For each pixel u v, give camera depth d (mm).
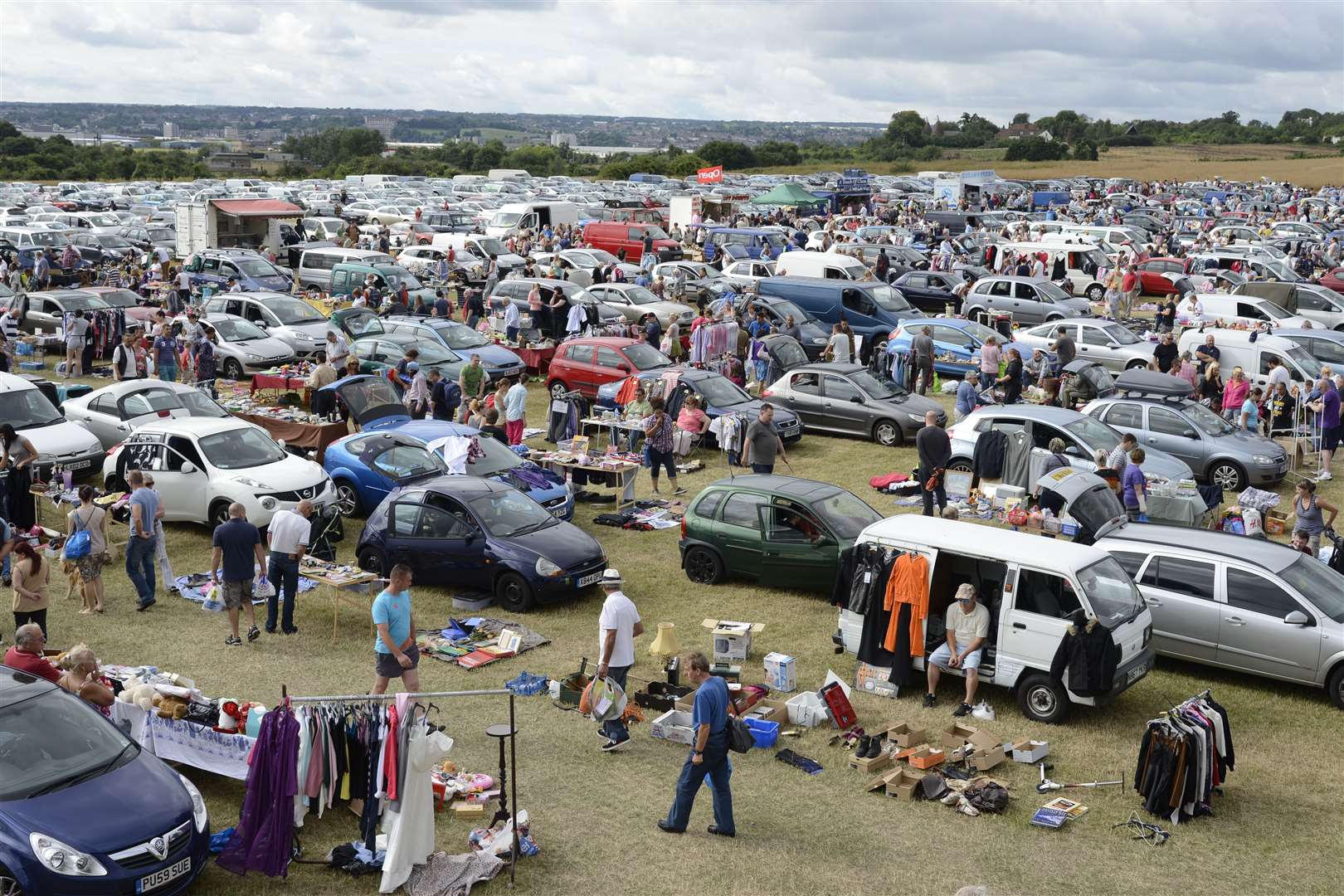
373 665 14297
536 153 158875
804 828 10742
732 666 14062
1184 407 22375
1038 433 20188
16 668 10953
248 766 10281
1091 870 10125
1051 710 12812
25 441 18016
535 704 13359
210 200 47562
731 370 29219
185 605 16312
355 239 52344
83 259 47156
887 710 13289
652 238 49969
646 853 10219
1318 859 10352
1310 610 13367
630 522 20000
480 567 16219
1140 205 83250
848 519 16547
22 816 8898
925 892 9695
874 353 30375
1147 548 14484
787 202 64500
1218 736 11164
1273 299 36938
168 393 23078
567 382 27562
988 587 13281
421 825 9688
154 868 8953
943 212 67188
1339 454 25031
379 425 22281
